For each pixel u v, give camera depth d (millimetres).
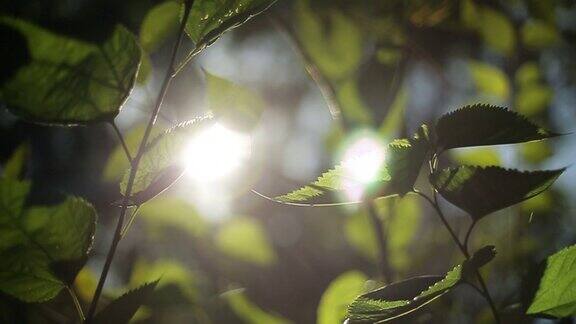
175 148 1152
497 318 1171
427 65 1947
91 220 1118
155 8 1464
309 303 1502
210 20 1146
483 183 1167
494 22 1988
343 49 1628
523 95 1929
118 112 1118
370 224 1535
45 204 1108
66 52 1103
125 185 1148
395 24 1773
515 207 1688
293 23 1684
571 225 1773
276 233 1558
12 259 1115
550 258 1199
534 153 1782
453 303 1533
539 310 1202
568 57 2088
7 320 1420
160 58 1898
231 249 1521
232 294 1482
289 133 1934
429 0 1826
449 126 1163
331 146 1655
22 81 1099
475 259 1140
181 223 1559
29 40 1097
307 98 2207
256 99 1303
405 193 1175
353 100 1564
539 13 2012
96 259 1691
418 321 1330
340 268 1558
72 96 1109
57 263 1121
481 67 1926
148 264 1582
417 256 1705
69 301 1487
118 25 1111
